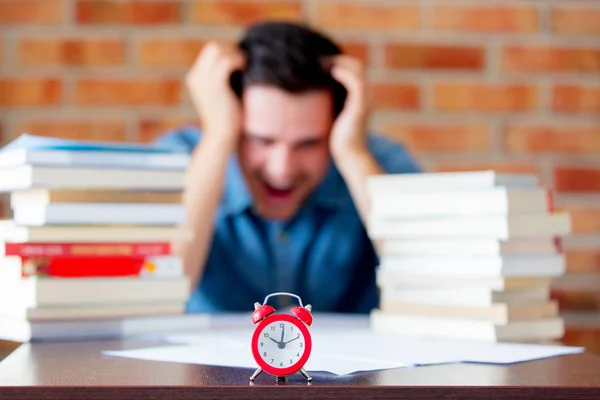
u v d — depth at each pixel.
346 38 2.46
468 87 2.48
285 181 2.14
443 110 2.47
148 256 1.37
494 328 1.27
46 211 1.28
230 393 0.82
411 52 2.47
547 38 2.51
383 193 1.43
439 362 1.01
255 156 2.14
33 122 2.40
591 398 0.84
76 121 2.41
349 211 2.35
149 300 1.37
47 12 2.41
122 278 1.34
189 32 2.43
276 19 2.45
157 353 1.09
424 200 1.37
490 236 1.30
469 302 1.32
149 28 2.43
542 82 2.50
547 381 0.88
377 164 2.14
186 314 1.43
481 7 2.48
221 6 2.44
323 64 2.11
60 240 1.30
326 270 2.35
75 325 1.29
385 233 1.43
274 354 0.88
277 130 2.09
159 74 2.42
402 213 1.39
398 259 1.43
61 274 1.30
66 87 2.41
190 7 2.43
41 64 2.41
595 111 2.51
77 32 2.42
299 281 2.36
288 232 2.34
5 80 2.40
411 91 2.46
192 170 2.12
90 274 1.32
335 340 1.25
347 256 2.35
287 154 2.11
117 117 2.41
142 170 1.34
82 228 1.31
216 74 2.12
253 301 2.35
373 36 2.46
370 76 2.46
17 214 1.37
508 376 0.92
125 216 1.34
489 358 1.05
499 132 2.48
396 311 1.42
